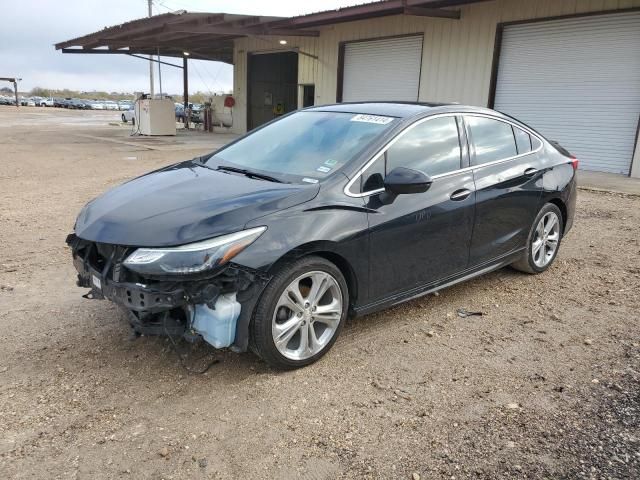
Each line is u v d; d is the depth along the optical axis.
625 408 3.17
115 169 12.94
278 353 3.40
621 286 5.13
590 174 11.99
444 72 15.40
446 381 3.46
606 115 12.15
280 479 2.61
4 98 74.88
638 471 2.66
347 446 2.84
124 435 2.91
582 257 6.02
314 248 3.42
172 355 3.72
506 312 4.54
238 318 3.23
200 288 3.11
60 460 2.71
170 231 3.14
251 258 3.16
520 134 5.13
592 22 12.08
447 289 5.03
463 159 4.45
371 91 18.08
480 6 14.16
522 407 3.18
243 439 2.89
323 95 20.09
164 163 14.20
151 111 23.67
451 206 4.21
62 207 8.38
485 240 4.61
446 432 2.96
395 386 3.40
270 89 27.19
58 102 74.19
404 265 3.99
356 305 3.81
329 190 3.60
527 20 13.20
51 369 3.54
